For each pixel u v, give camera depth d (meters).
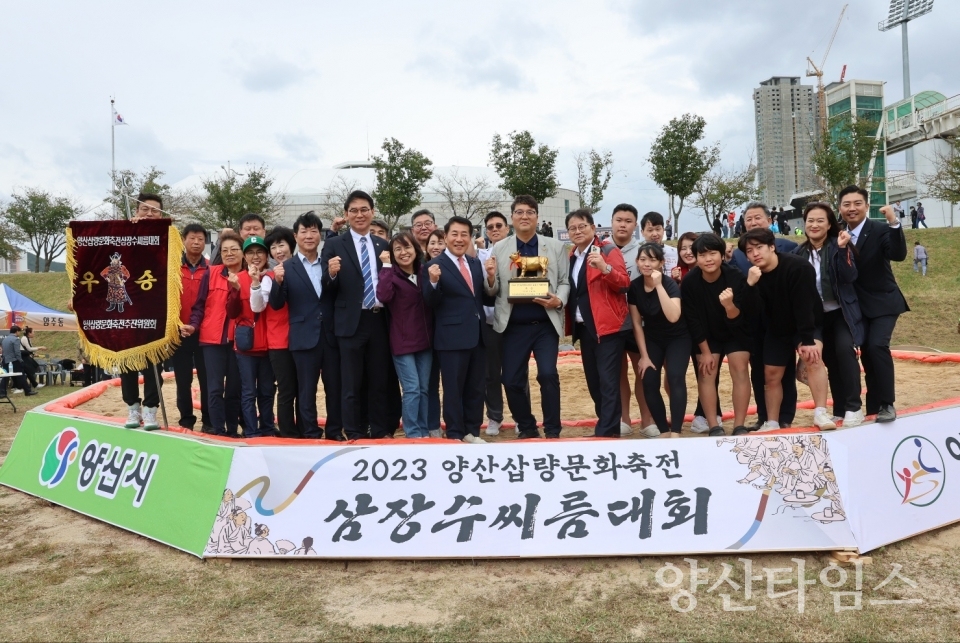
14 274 33.41
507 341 5.86
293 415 6.05
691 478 4.32
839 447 4.48
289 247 6.27
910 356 11.04
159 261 5.44
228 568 4.11
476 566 4.06
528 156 28.73
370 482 4.36
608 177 31.88
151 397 5.60
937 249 26.77
